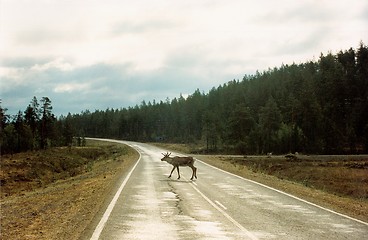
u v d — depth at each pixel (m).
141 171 29.30
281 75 148.12
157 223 10.77
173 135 164.75
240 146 91.00
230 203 14.54
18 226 10.98
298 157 60.66
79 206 13.82
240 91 135.12
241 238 9.17
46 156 58.19
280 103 111.38
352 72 112.62
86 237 9.02
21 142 89.75
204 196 16.31
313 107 91.25
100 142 148.88
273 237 9.30
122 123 184.62
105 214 11.94
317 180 37.12
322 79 111.50
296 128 89.00
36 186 35.66
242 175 26.69
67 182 29.41
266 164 50.34
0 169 42.31
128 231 9.70
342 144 86.12
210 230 9.98
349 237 9.39
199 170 30.67
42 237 9.28
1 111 91.75
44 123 96.75
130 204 13.96
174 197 15.91
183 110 166.50
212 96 151.62
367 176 38.62
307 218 11.78
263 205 14.16
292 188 19.69
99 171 33.53
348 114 98.94
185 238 9.09
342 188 31.70
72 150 80.12
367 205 15.16
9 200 21.19
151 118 179.75
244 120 93.56
